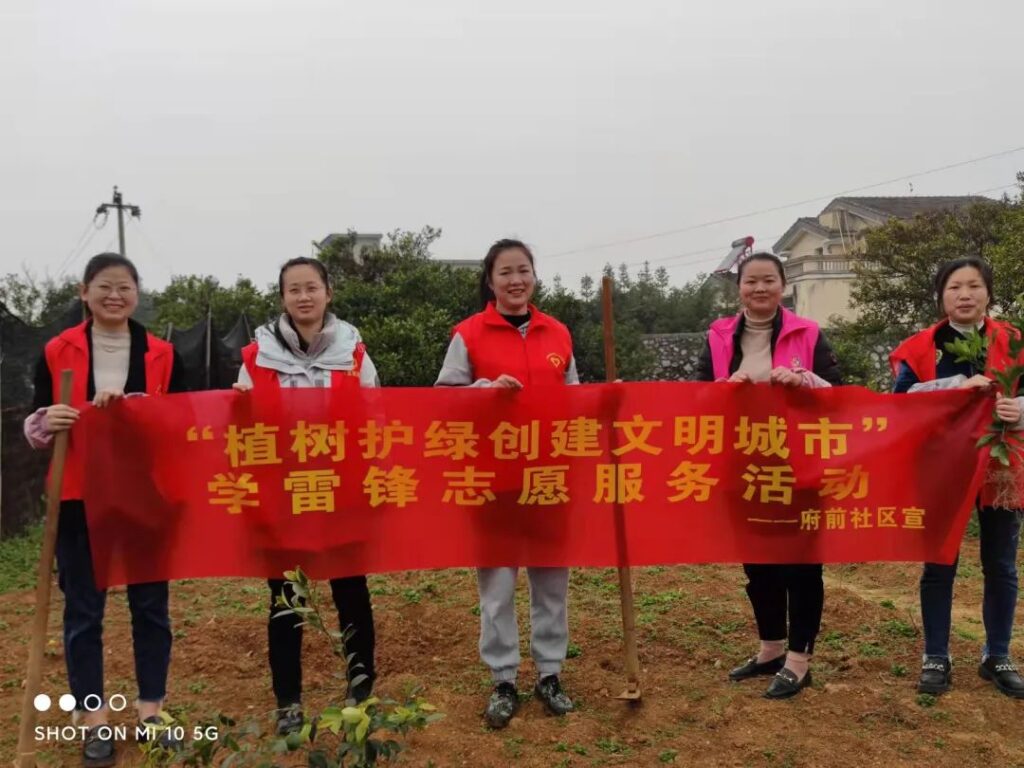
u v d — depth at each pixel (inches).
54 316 791.1
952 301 156.9
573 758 135.9
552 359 156.1
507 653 151.7
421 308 630.5
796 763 134.2
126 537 142.9
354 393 149.1
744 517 156.2
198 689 173.8
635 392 154.0
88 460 140.9
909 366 164.6
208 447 146.1
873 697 155.8
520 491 152.9
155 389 149.0
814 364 159.0
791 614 159.0
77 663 141.4
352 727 99.0
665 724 148.9
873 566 277.3
